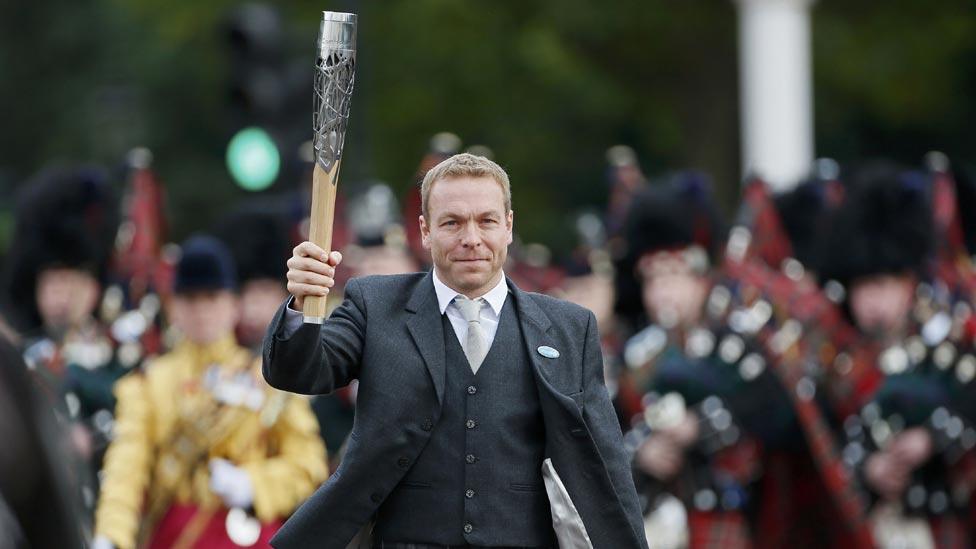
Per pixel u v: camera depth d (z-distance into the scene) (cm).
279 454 2617
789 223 3584
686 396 3088
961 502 3198
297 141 3944
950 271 3325
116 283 3275
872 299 3309
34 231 3212
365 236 3547
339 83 1639
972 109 8250
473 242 1688
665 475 3073
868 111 8044
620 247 3428
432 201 1708
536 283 4228
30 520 1255
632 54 7631
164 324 3228
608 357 3400
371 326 1712
